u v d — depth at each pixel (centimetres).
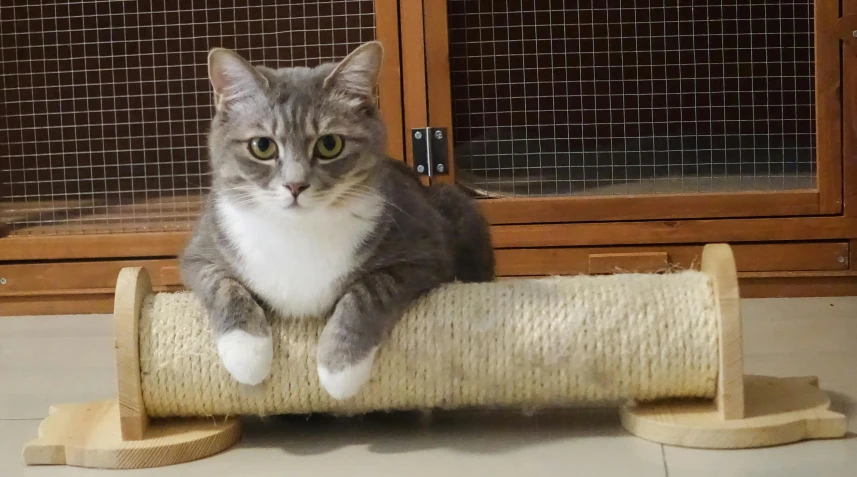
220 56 112
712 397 112
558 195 161
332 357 108
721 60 163
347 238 110
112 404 119
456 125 162
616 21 163
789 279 158
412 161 159
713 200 157
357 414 117
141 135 171
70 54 170
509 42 162
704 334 110
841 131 155
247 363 108
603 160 164
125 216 166
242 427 117
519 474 106
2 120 168
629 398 113
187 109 171
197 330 111
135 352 110
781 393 116
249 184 110
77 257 163
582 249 160
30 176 170
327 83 112
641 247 160
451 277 120
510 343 111
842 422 110
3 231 164
